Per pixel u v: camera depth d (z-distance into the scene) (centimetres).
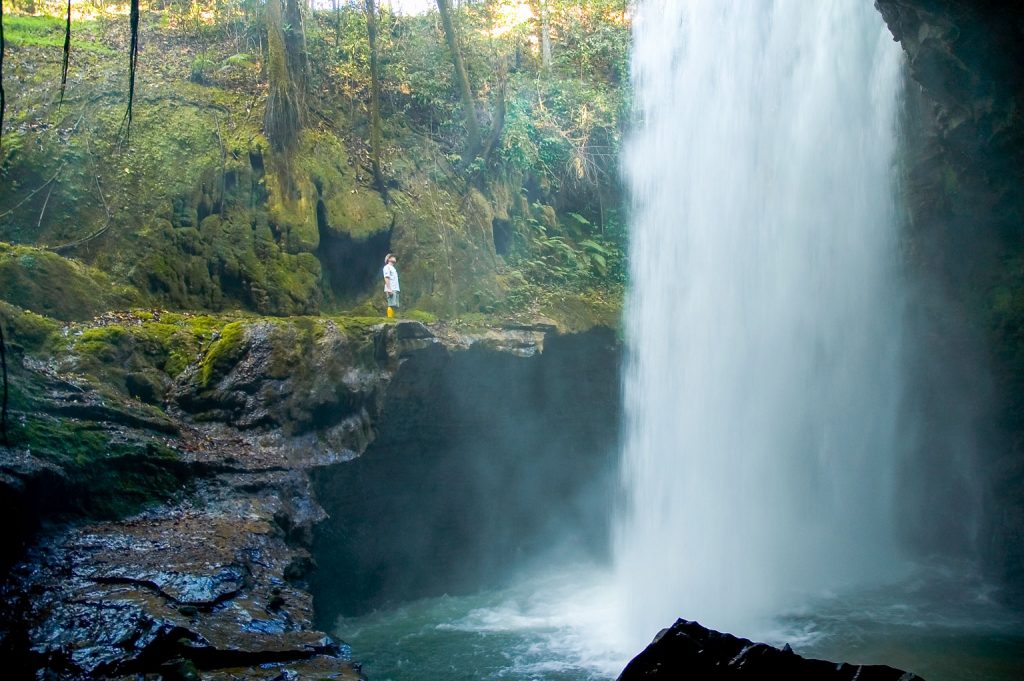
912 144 1773
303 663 759
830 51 1867
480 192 2131
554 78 2436
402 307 1875
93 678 685
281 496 1242
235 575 899
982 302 1709
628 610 1519
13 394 1077
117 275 1583
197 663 727
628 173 2298
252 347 1390
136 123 1719
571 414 1934
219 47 1969
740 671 395
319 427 1419
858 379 1877
